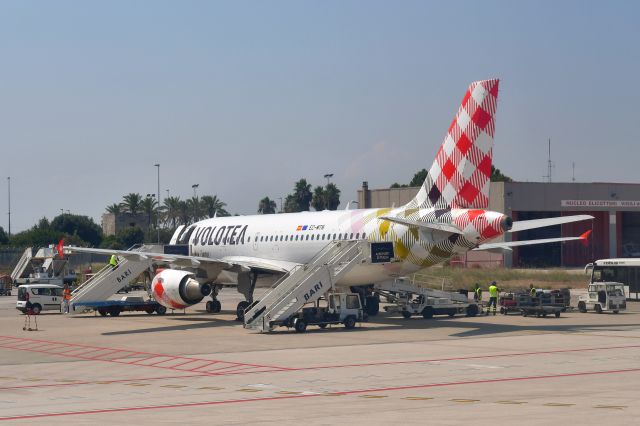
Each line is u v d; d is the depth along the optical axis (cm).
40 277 8562
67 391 2383
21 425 1845
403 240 4309
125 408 2059
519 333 3900
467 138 4147
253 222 5294
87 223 16288
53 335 4094
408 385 2364
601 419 1797
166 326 4541
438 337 3744
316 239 4800
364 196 11838
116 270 5272
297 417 1883
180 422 1842
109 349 3466
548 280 8444
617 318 4831
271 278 5041
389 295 5138
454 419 1820
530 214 11225
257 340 3712
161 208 18825
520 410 1922
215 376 2639
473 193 4122
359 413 1920
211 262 4741
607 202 11144
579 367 2705
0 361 3142
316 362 2916
